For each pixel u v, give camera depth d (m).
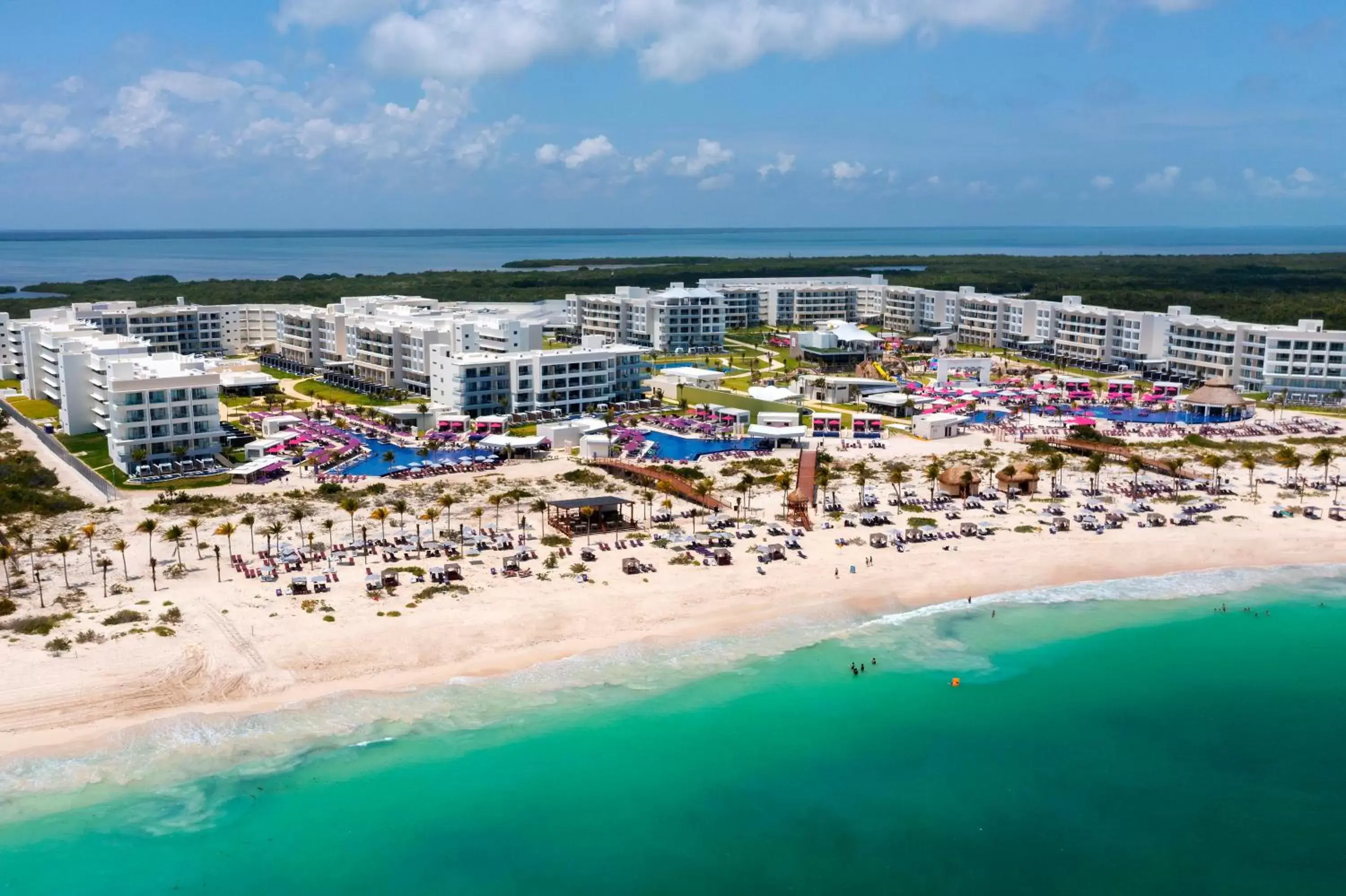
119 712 110.19
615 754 109.00
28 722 107.31
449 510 181.25
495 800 101.50
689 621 136.25
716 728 113.94
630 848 95.94
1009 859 95.69
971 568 156.38
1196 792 105.62
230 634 126.75
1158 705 120.88
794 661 128.25
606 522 174.62
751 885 91.88
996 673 127.38
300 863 92.31
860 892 90.75
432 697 116.88
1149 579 155.00
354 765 105.44
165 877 90.00
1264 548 165.75
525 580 146.75
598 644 129.38
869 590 147.12
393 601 138.00
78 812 97.00
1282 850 97.00
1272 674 128.12
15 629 126.38
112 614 131.38
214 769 103.62
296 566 150.25
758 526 174.50
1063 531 172.38
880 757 110.06
